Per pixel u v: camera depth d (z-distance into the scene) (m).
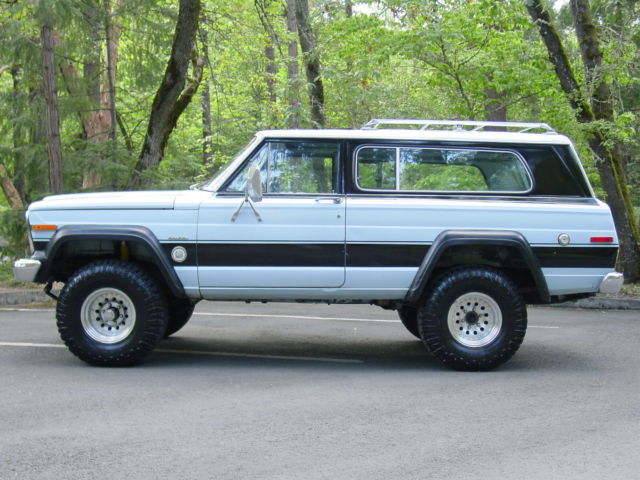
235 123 21.72
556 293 7.03
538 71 13.81
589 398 5.86
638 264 13.52
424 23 13.55
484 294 6.78
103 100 15.70
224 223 6.78
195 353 7.56
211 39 16.64
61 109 13.83
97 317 6.78
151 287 6.75
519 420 5.21
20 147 13.73
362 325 9.65
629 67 14.02
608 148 13.34
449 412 5.40
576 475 4.16
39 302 11.62
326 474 4.12
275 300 7.04
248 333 8.86
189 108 21.38
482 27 14.24
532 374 6.73
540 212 6.94
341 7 14.98
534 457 4.45
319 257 6.82
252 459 4.35
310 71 15.65
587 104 13.49
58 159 12.44
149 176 13.37
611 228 7.02
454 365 6.79
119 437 4.72
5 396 5.68
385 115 16.52
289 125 15.33
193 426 4.97
